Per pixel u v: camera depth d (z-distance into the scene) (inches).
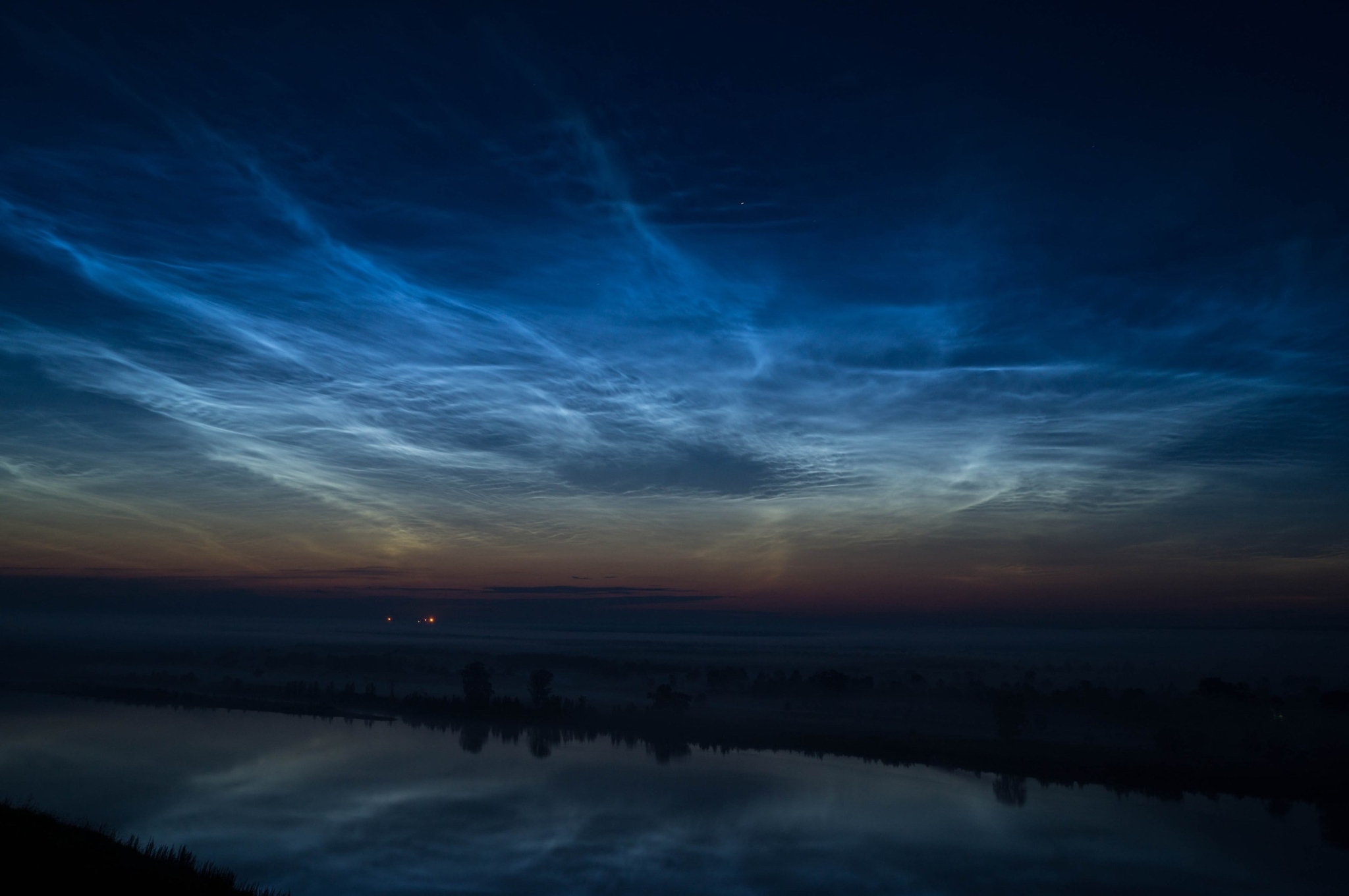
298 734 3959.2
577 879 1774.1
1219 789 2906.0
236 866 1774.1
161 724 4195.4
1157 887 1835.6
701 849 2030.0
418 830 2135.8
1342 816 2554.1
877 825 2308.1
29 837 876.0
